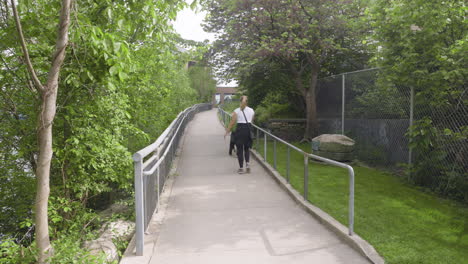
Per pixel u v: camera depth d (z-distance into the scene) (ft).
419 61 19.11
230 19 39.70
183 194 19.94
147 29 16.07
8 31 13.35
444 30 19.36
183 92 52.85
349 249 12.23
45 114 10.49
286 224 14.94
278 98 50.47
